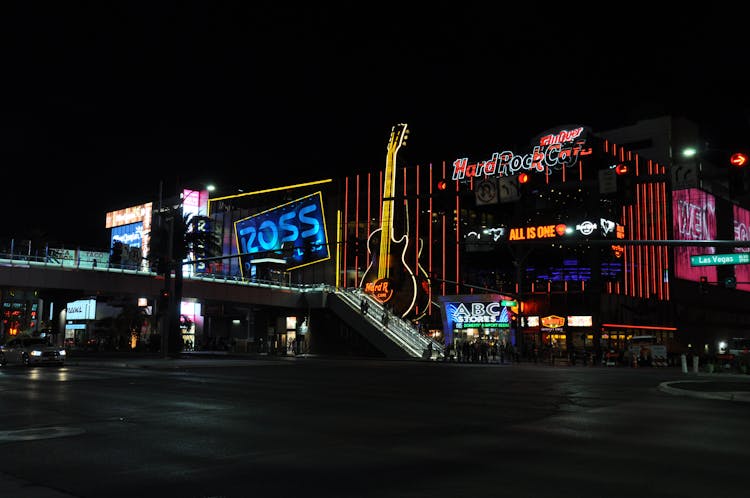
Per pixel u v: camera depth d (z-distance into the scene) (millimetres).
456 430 12266
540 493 7273
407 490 7461
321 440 11078
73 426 12758
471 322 66438
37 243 84375
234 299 69375
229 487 7648
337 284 85000
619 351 56125
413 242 79812
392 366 42625
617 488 7492
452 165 79938
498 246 72625
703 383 23719
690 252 88750
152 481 7973
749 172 19875
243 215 97375
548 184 23453
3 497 7180
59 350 38531
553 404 17203
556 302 71625
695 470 8484
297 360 52531
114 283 59906
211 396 19156
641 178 21828
